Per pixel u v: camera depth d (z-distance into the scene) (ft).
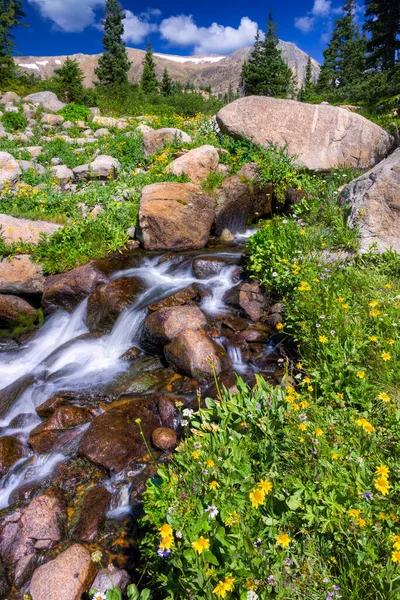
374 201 22.65
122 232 30.48
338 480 8.70
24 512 12.44
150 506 9.77
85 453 14.43
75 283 25.44
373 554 7.16
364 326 14.92
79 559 11.05
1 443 15.55
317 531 8.18
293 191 33.45
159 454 14.42
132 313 22.18
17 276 27.37
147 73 165.17
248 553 7.66
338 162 36.63
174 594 8.29
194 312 20.27
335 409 11.64
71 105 74.64
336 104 74.08
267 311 20.54
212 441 10.44
